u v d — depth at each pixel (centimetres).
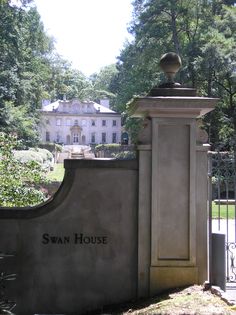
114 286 706
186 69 4012
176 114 695
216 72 3891
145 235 702
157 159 699
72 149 8044
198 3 4359
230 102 4034
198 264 704
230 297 676
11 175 1123
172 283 700
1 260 700
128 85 4925
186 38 4538
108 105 10456
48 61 7812
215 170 796
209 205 711
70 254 707
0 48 4578
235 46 3831
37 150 4784
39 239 705
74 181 708
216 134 4072
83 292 705
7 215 703
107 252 708
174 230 702
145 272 701
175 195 702
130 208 709
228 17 4147
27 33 5600
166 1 4294
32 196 1105
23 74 5069
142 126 734
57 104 10012
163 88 702
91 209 709
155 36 4444
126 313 641
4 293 697
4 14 4472
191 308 601
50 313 701
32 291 701
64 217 707
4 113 4278
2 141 1160
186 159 702
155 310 607
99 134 10012
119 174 710
